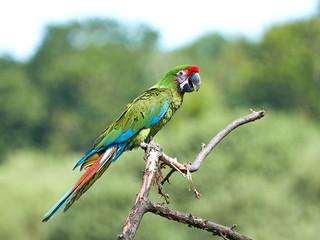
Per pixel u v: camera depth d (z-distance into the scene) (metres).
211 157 37.78
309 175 36.22
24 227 41.31
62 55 115.38
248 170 38.22
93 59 107.62
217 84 97.81
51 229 34.34
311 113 83.88
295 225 33.44
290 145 40.03
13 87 105.69
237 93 91.69
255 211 33.75
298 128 43.19
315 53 84.62
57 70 107.38
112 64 108.75
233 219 34.00
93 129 104.75
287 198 35.22
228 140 39.75
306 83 83.81
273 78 86.06
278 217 34.03
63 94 108.44
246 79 90.12
